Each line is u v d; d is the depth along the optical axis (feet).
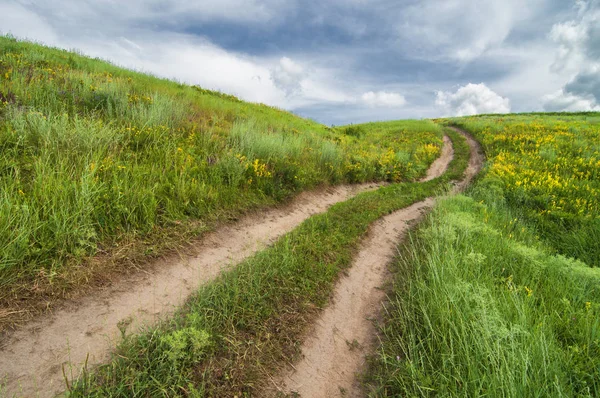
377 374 10.85
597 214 26.27
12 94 23.00
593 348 10.52
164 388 8.40
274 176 27.30
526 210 28.73
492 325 10.03
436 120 130.52
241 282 13.17
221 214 19.67
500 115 134.62
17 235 11.49
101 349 9.58
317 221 22.11
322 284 15.08
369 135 83.05
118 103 27.30
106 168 16.96
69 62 40.96
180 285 13.32
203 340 9.31
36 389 8.05
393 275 17.51
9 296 10.23
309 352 11.53
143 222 15.88
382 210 27.86
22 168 15.64
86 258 12.73
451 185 41.73
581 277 14.79
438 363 10.46
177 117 29.86
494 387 8.45
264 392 9.50
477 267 15.29
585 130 67.21
